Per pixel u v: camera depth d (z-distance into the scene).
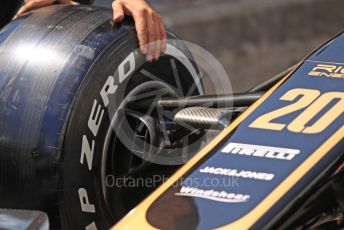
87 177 4.11
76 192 4.08
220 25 11.15
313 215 3.33
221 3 11.72
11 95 4.14
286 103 3.70
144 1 4.58
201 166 3.46
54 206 4.07
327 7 11.80
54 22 4.40
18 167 4.09
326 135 3.47
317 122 3.54
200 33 10.99
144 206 3.34
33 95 4.12
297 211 3.22
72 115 4.08
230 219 3.15
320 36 11.35
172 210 3.26
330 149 3.41
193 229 3.13
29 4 4.74
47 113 4.07
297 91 3.76
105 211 4.22
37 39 4.30
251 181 3.31
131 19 4.52
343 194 3.45
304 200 3.25
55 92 4.10
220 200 3.25
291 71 3.97
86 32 4.31
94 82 4.17
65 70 4.15
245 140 3.53
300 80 3.84
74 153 4.06
